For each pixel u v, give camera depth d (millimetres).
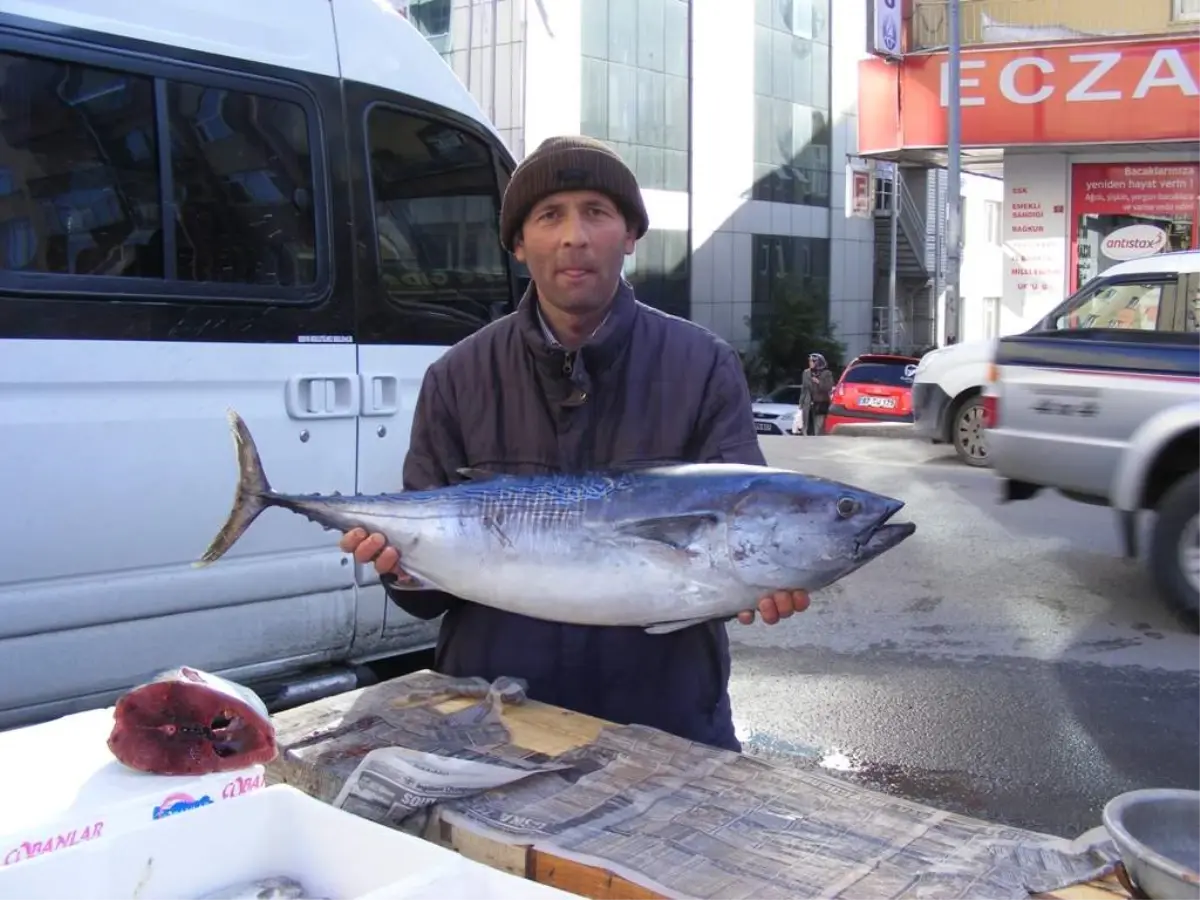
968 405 12031
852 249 39719
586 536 2020
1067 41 15539
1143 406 6160
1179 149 15914
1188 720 4875
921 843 1743
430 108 4117
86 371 3158
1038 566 7598
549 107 29031
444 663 2531
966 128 16656
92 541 3182
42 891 1380
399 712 2279
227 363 3461
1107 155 16406
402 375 3951
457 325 4180
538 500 2066
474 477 2252
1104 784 4266
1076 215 16703
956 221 17359
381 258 3912
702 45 33469
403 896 1309
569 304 2219
